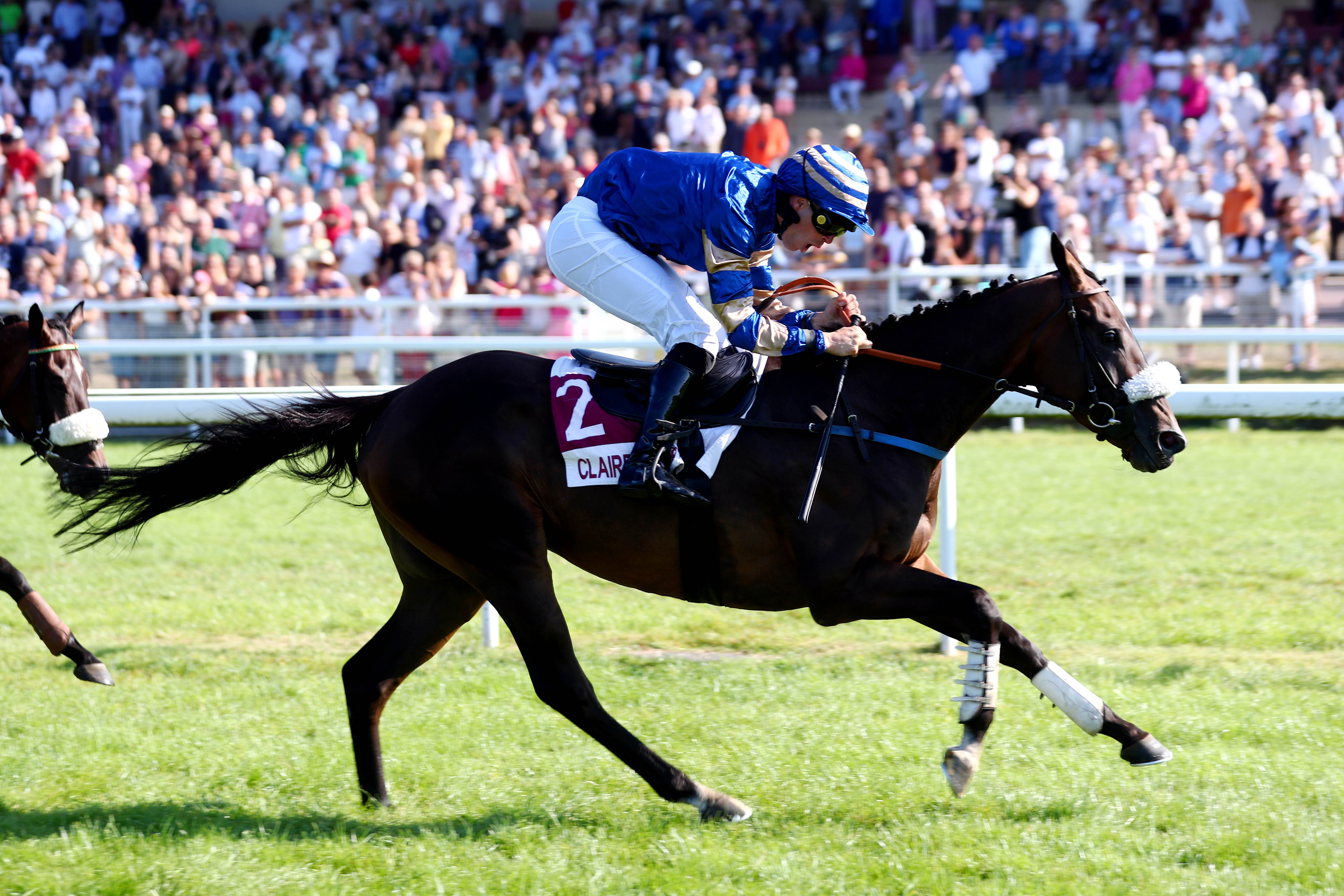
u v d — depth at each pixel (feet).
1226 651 30.35
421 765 23.09
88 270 70.49
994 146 73.56
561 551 21.01
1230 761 22.49
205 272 68.69
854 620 20.31
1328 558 38.58
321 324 65.87
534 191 77.92
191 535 45.44
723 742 24.08
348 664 21.84
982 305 21.12
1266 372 63.46
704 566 20.40
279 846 19.40
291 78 95.04
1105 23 83.97
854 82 90.53
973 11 90.33
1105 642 31.09
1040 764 22.61
